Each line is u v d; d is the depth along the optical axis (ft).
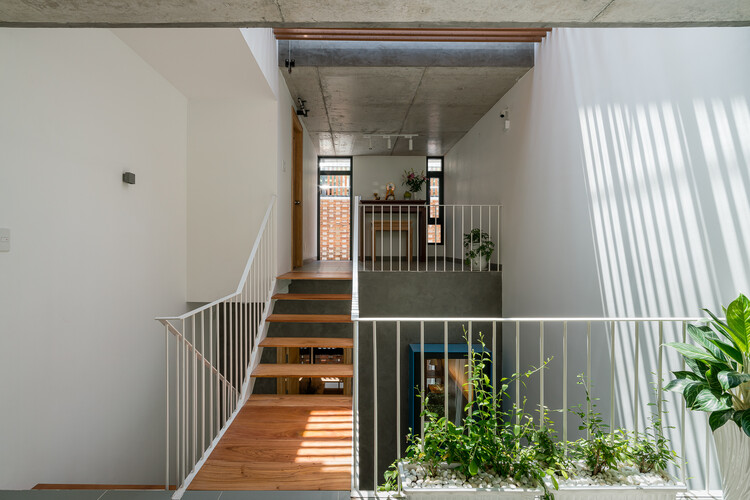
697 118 8.85
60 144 9.34
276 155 17.01
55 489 8.11
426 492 6.54
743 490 6.30
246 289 16.39
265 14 7.11
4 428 7.75
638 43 10.63
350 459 9.32
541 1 6.79
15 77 8.10
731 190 8.10
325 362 19.95
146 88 13.41
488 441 7.04
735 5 6.89
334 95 20.52
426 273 19.81
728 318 6.23
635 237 10.75
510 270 19.20
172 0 6.65
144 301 13.30
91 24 7.29
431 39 16.01
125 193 12.14
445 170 33.78
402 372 19.58
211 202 16.97
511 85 19.19
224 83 15.19
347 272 20.43
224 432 10.53
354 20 7.35
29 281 8.40
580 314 13.25
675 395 9.39
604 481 6.77
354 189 33.94
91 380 10.41
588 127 12.87
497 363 20.27
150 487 8.52
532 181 17.03
